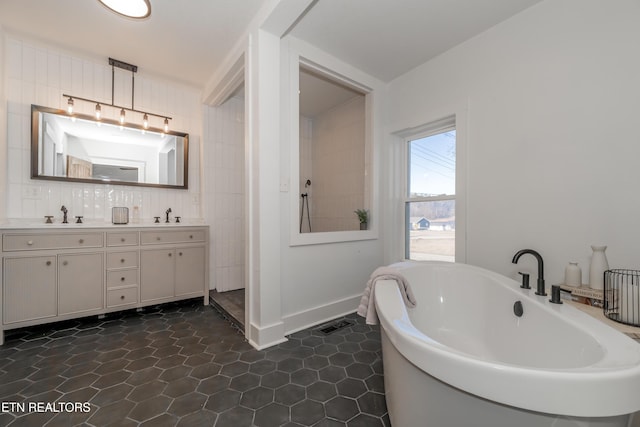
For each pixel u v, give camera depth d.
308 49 2.34
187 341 2.03
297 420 1.24
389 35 2.24
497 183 2.09
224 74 2.56
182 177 3.14
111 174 2.73
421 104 2.67
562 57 1.78
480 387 0.73
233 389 1.46
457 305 1.85
